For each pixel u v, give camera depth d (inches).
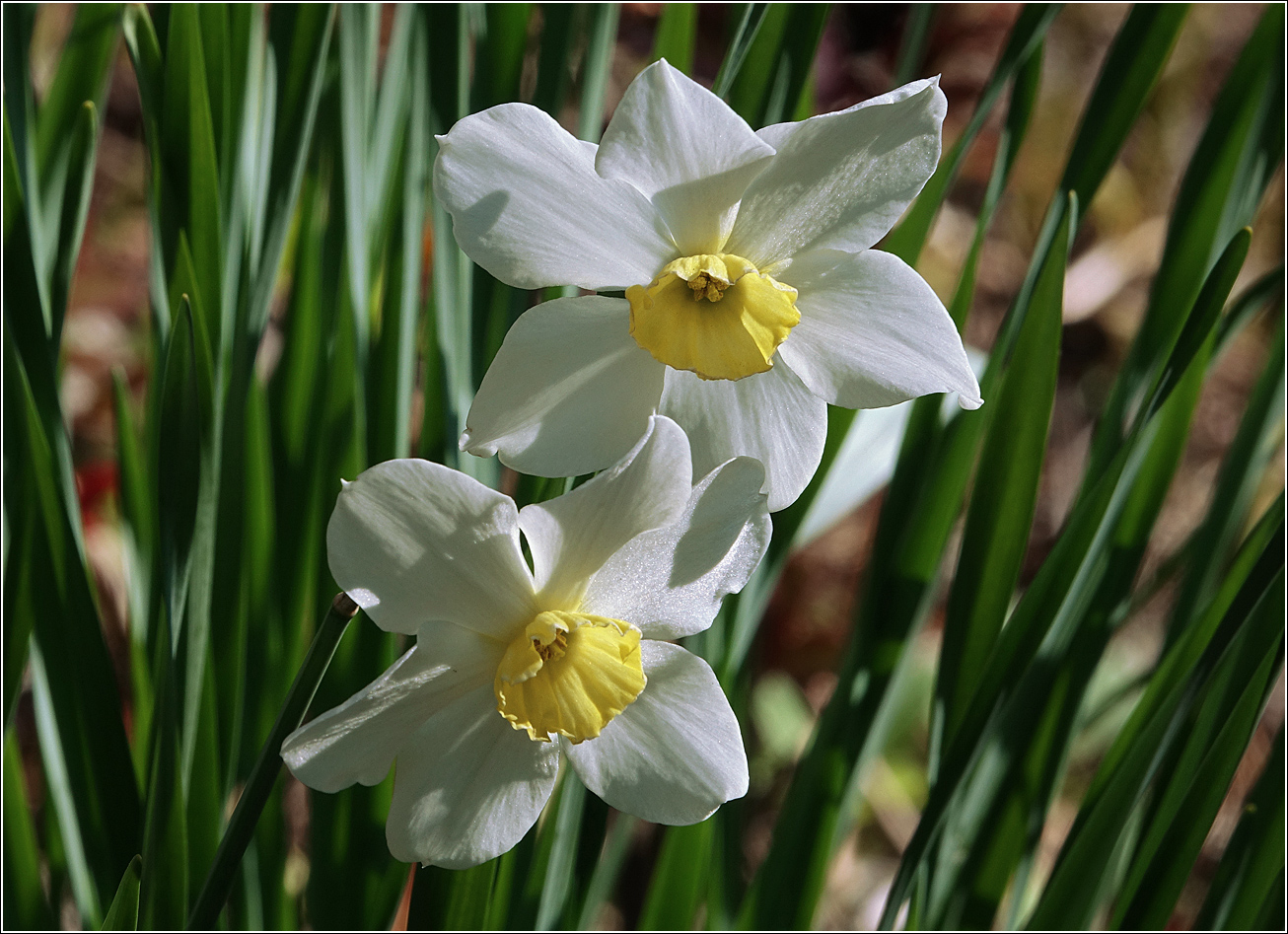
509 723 23.5
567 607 23.4
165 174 24.8
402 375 25.5
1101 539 25.9
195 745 25.3
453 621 23.1
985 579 25.8
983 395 25.7
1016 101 25.9
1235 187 25.8
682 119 22.5
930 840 25.5
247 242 24.7
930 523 26.0
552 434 23.1
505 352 22.9
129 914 23.8
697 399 23.3
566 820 25.7
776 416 23.3
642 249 23.0
